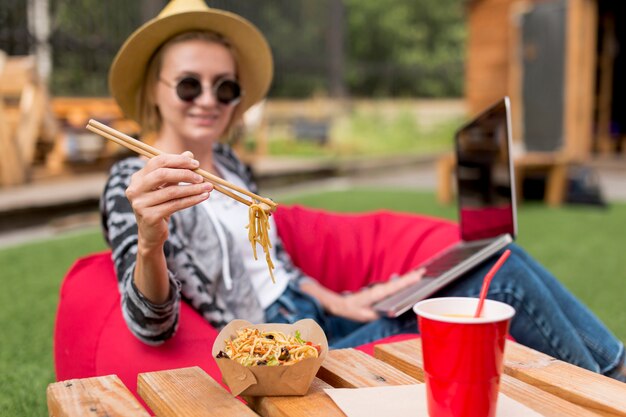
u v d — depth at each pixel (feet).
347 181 40.19
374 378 4.45
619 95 50.62
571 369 4.65
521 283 6.28
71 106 32.12
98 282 6.52
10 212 22.34
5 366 9.68
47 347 10.52
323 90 61.77
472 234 8.09
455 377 3.45
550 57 34.76
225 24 7.48
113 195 6.34
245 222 7.22
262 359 4.11
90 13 33.71
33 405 8.28
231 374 4.10
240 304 6.75
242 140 33.86
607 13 47.85
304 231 9.02
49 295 13.60
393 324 6.89
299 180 37.86
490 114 7.35
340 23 54.75
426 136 71.00
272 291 7.39
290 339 4.38
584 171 26.55
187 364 5.79
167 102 7.31
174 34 7.34
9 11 30.17
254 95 8.57
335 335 7.93
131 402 4.03
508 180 6.72
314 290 7.90
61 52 32.89
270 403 4.08
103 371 5.81
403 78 89.97
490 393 3.50
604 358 6.38
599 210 25.31
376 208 26.17
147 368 5.74
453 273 6.51
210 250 6.66
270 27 47.67
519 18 35.88
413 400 3.98
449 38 103.71
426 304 3.77
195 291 6.48
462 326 3.39
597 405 4.13
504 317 3.45
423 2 104.01
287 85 62.28
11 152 26.94
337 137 56.85
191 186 4.59
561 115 34.58
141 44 7.24
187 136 7.34
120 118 32.12
